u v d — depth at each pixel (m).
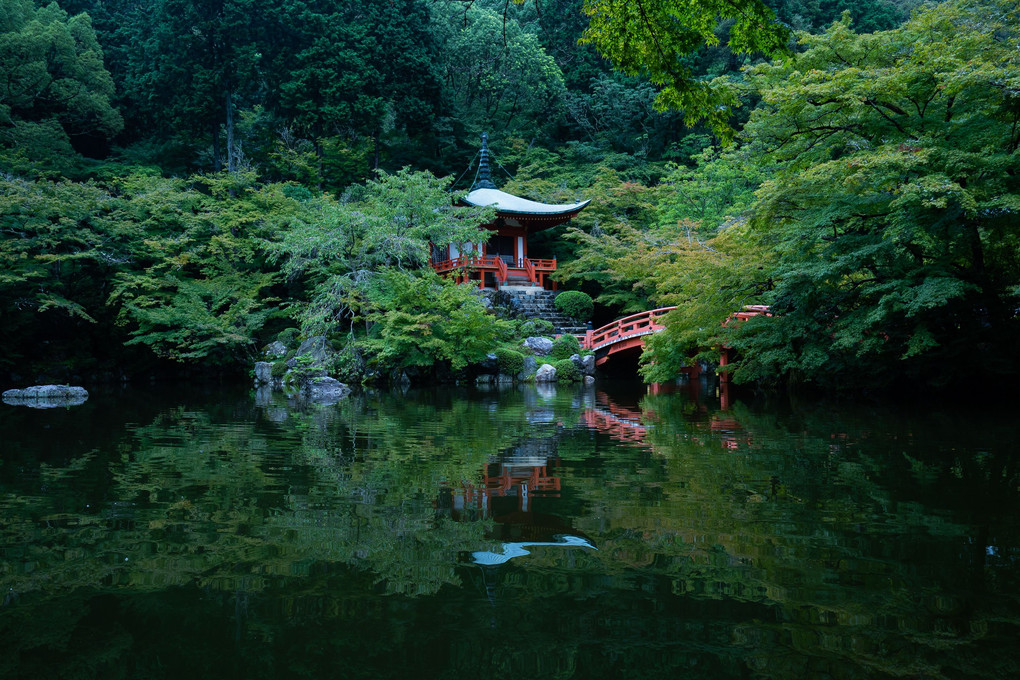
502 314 28.23
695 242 22.34
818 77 11.80
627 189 33.81
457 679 2.83
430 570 4.20
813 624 3.35
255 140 38.53
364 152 37.38
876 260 12.88
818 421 11.85
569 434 10.50
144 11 40.34
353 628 3.35
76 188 22.98
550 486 6.57
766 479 6.82
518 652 3.06
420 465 7.82
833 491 6.23
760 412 13.65
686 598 3.70
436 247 34.88
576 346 26.34
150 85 34.97
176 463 7.98
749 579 3.98
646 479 6.90
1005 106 10.68
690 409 14.52
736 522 5.20
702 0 6.66
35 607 3.60
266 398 18.41
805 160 13.68
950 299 13.02
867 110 12.29
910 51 12.75
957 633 3.22
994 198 10.95
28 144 29.62
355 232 24.20
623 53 7.36
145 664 2.96
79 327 24.33
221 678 2.84
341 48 37.94
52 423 12.31
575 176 40.97
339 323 23.98
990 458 7.89
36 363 23.36
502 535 4.92
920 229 11.26
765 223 14.68
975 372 14.29
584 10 7.24
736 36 7.01
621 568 4.19
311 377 21.69
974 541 4.65
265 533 4.98
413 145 40.03
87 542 4.74
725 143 7.80
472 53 44.09
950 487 6.34
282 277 27.14
